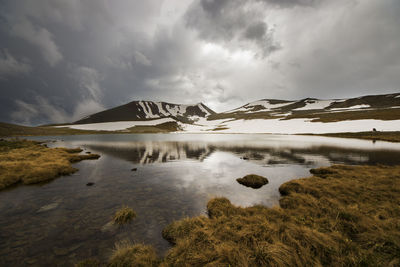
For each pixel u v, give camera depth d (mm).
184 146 46219
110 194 12648
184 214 9523
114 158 28438
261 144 47406
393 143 45094
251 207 9570
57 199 11648
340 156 27750
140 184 15016
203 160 26234
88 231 7844
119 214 8922
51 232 7746
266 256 5117
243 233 6387
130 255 5836
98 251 6492
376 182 12781
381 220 7082
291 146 41719
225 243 5898
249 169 20359
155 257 5891
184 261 5293
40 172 16547
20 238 7270
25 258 6125
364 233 6160
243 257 5129
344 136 67938
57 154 27547
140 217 9172
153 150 38562
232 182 15555
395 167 18391
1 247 6676
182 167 21688
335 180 13750
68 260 6055
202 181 15898
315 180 14266
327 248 5355
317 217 8086
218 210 9203
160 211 9883
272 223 7250
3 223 8523
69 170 18812
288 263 4926
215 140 64625
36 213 9625
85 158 27891
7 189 13484
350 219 7398
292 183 13508
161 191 13266
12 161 20047
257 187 14156
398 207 8242
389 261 4695
